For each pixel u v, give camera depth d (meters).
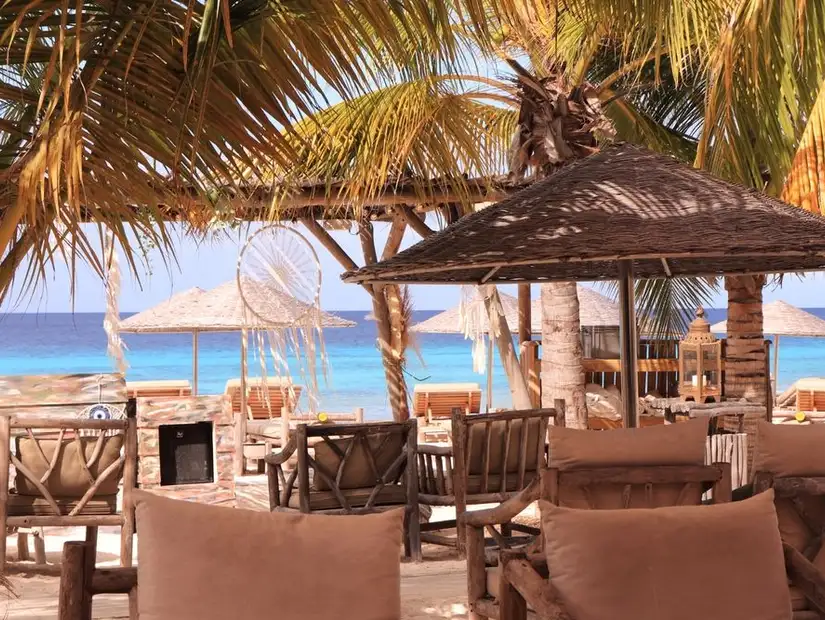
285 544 2.32
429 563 6.36
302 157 8.17
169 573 2.28
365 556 2.34
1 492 5.56
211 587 2.27
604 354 11.60
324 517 2.39
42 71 3.63
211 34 3.17
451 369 45.50
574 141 8.21
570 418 9.16
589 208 4.53
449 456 6.52
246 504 8.34
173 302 16.11
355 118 8.29
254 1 3.30
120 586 2.36
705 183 4.71
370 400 37.81
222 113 3.45
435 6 3.75
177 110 3.40
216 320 15.47
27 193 2.99
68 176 3.05
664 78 10.82
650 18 5.95
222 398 6.82
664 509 2.68
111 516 5.63
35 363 51.22
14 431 6.36
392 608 2.33
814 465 3.62
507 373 10.34
